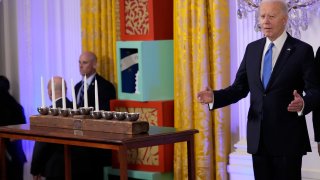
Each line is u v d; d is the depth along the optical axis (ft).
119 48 21.49
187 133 15.97
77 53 24.58
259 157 14.21
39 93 25.81
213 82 19.95
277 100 13.94
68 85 24.88
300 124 14.01
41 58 25.64
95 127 16.10
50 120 17.37
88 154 20.98
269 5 13.97
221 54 19.62
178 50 20.61
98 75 22.36
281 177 14.01
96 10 23.16
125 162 14.42
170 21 21.27
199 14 19.90
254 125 14.21
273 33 14.02
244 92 15.01
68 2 24.66
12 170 24.76
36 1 25.53
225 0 19.62
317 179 17.44
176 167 20.62
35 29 25.61
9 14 26.17
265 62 14.28
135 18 21.48
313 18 17.38
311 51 13.97
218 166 19.76
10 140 24.49
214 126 20.01
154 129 16.40
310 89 13.64
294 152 13.85
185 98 20.38
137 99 21.02
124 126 15.42
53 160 20.53
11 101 24.39
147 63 20.81
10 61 26.27
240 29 19.26
